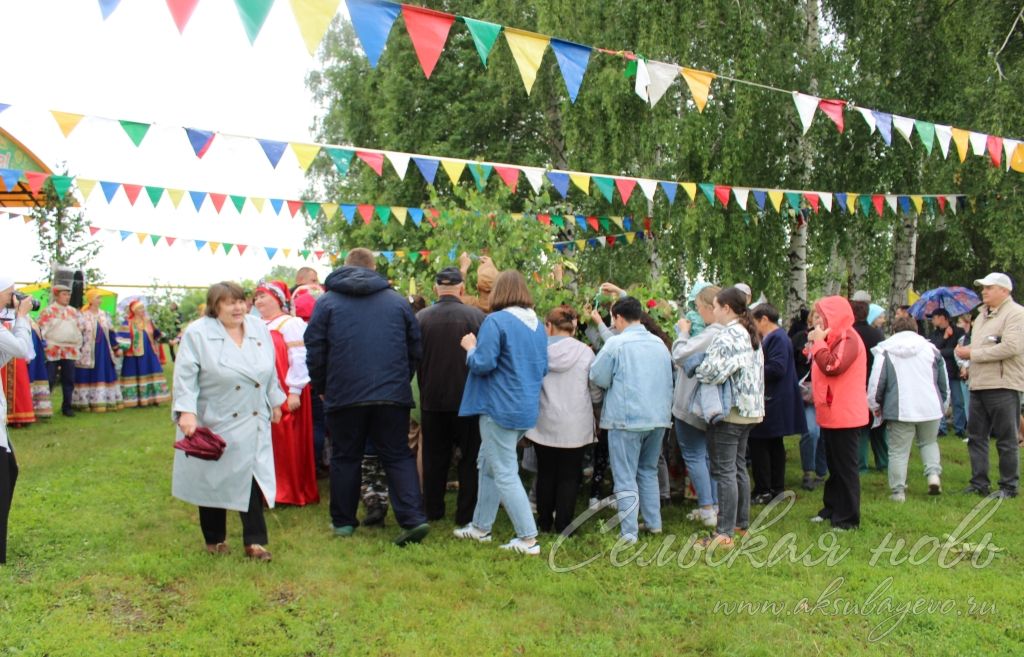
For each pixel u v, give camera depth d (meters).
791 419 5.62
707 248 10.61
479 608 3.66
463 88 15.71
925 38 10.62
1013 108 9.34
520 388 4.32
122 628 3.43
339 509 4.68
